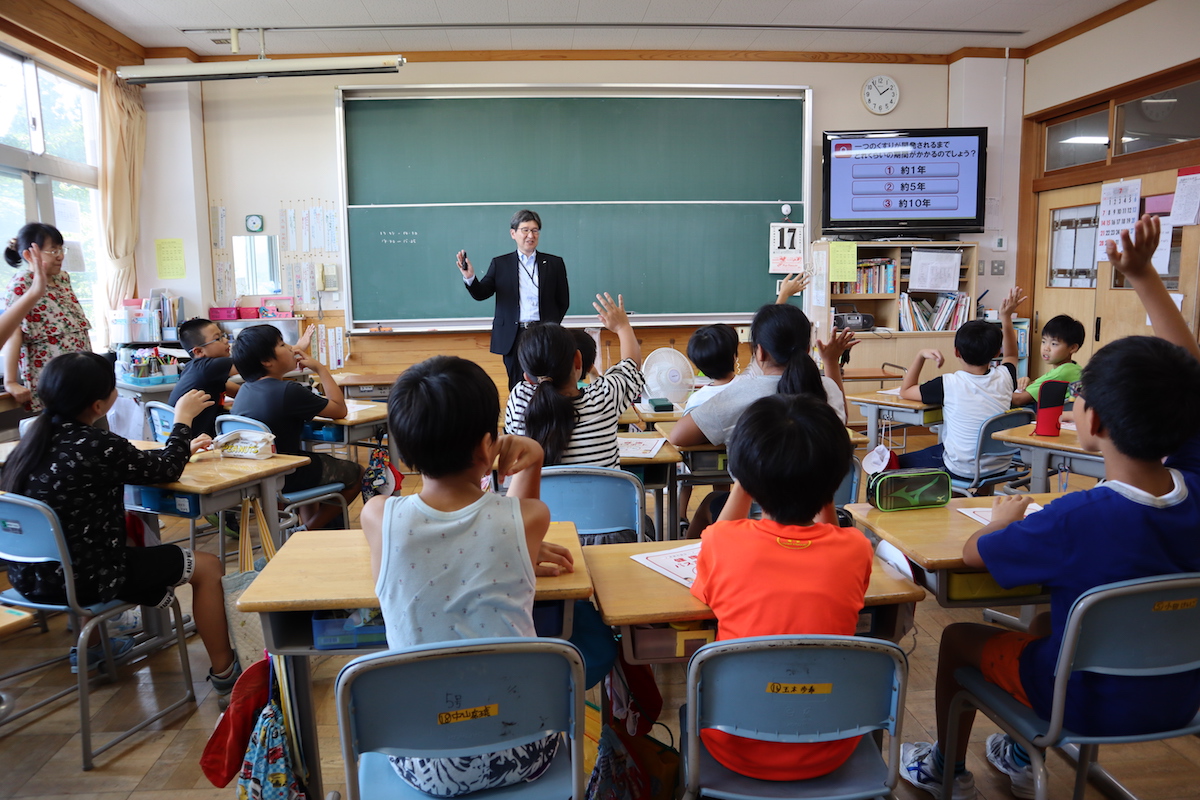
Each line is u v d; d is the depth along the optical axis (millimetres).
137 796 1775
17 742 1986
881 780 1208
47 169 4719
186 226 5449
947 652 1631
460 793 1169
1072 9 5062
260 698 1489
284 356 3049
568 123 5594
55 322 3678
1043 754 1320
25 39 4387
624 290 5766
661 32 5293
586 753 1522
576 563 1418
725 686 1131
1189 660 1245
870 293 5742
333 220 5641
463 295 5684
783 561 1208
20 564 1907
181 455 2131
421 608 1148
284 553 1488
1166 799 1709
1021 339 5906
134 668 2387
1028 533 1294
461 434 1146
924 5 4949
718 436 2344
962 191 5648
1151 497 1229
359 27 5062
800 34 5410
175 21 4887
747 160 5742
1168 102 4828
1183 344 1507
